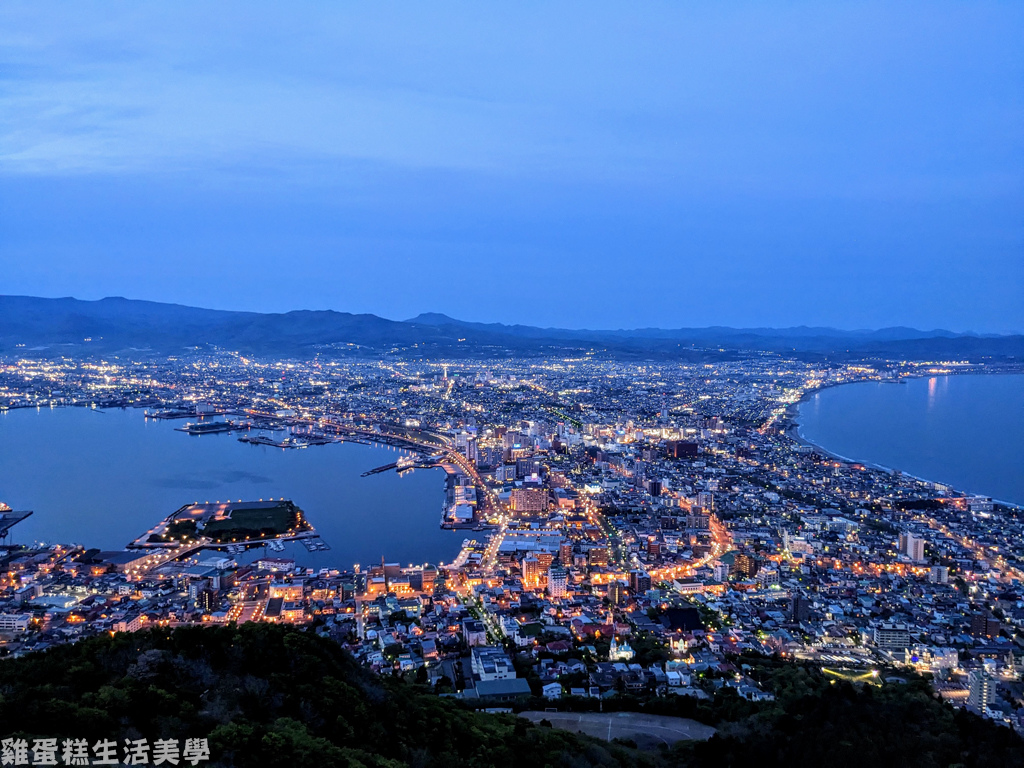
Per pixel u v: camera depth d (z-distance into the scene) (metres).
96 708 99.62
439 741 129.62
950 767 142.12
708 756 155.12
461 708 162.75
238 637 131.50
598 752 148.38
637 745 172.50
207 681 117.31
